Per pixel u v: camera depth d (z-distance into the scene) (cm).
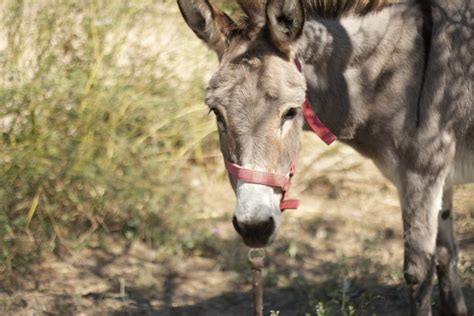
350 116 416
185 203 602
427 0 414
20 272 534
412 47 410
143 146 614
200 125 659
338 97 412
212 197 634
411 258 413
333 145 683
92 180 580
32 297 506
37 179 566
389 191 643
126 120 625
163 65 653
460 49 409
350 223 605
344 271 525
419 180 409
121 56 679
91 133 596
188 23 378
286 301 504
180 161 651
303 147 679
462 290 504
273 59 352
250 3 381
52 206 566
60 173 569
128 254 564
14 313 488
